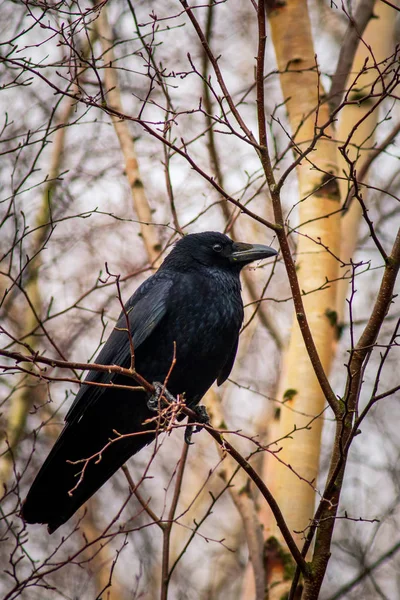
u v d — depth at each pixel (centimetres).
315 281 1133
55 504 996
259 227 1864
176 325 1036
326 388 782
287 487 1052
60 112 1659
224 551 1752
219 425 1152
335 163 1198
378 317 777
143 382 789
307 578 775
